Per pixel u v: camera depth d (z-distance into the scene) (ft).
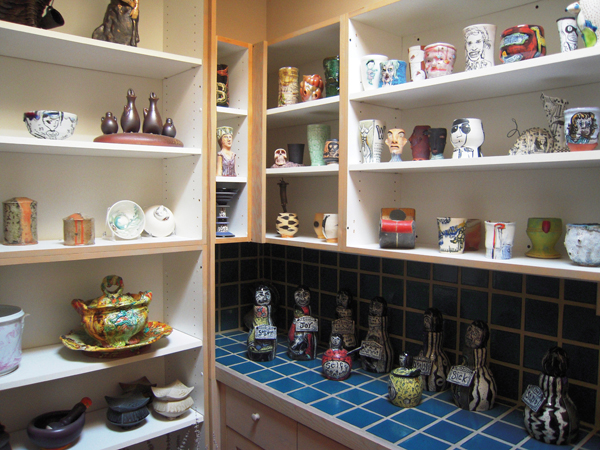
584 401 4.40
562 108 3.82
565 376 4.14
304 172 5.68
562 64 3.55
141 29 6.03
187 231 5.95
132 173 6.08
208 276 5.79
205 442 5.86
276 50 6.29
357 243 5.29
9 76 5.09
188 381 6.07
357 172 5.23
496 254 4.05
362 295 6.30
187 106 5.85
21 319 4.71
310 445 4.71
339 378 5.41
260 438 5.36
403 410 4.66
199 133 5.66
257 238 6.17
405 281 5.79
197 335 5.86
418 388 4.74
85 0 5.49
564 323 4.52
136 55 5.09
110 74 5.85
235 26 7.23
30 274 5.35
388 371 5.65
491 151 4.90
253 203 6.22
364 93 4.90
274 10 7.48
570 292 4.47
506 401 4.91
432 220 5.46
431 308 5.25
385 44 5.49
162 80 6.31
